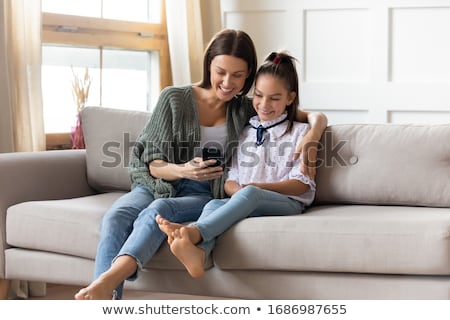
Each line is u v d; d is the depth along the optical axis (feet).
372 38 13.16
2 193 8.89
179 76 13.30
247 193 7.79
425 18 12.90
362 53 13.29
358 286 7.28
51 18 11.76
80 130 11.60
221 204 8.03
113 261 7.51
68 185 9.71
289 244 7.36
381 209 8.39
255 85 8.62
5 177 8.96
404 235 7.03
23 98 10.65
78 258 8.39
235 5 13.91
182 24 13.26
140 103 13.67
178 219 8.09
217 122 8.88
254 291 7.63
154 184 8.48
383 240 7.09
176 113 8.66
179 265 7.73
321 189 8.84
